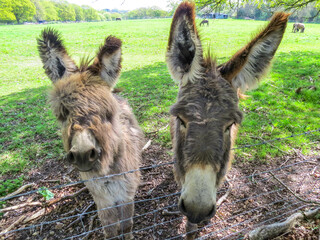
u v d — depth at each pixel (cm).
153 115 206
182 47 75
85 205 115
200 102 64
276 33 67
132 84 305
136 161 102
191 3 71
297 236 86
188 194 59
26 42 798
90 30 1139
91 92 69
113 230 94
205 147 59
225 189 119
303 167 131
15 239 99
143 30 1050
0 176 138
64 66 81
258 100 218
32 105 253
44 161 151
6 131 193
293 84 254
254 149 148
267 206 107
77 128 63
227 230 97
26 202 118
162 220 106
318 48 491
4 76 401
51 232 102
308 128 164
